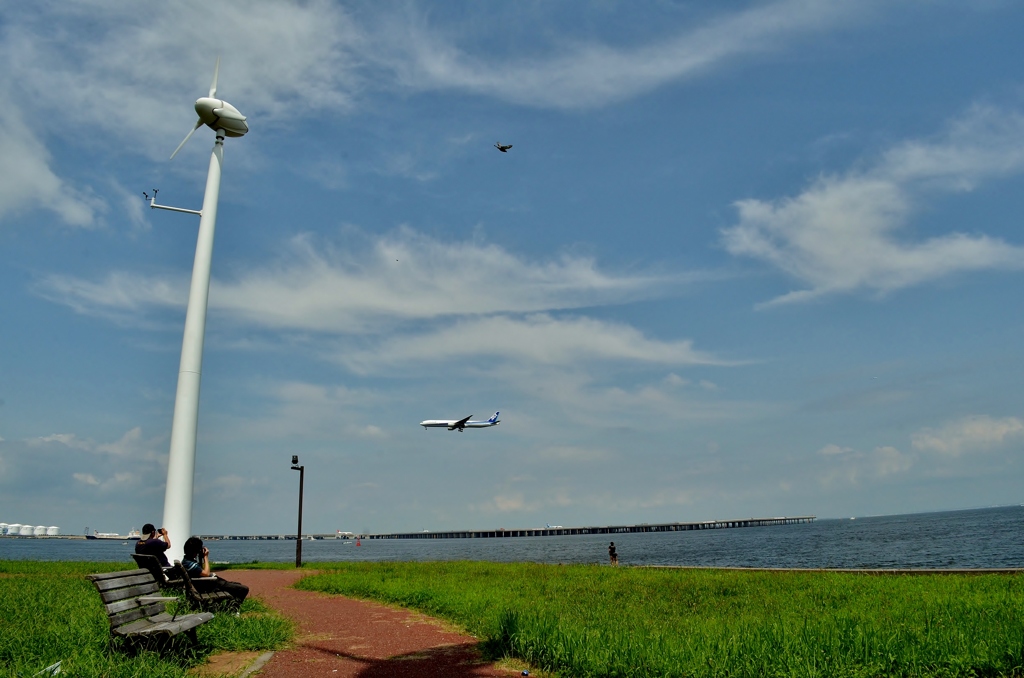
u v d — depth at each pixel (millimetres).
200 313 19469
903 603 13484
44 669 7078
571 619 11320
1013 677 7168
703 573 25484
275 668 8586
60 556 71438
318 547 199625
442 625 12594
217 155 21016
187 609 10945
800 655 7879
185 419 18578
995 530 109750
